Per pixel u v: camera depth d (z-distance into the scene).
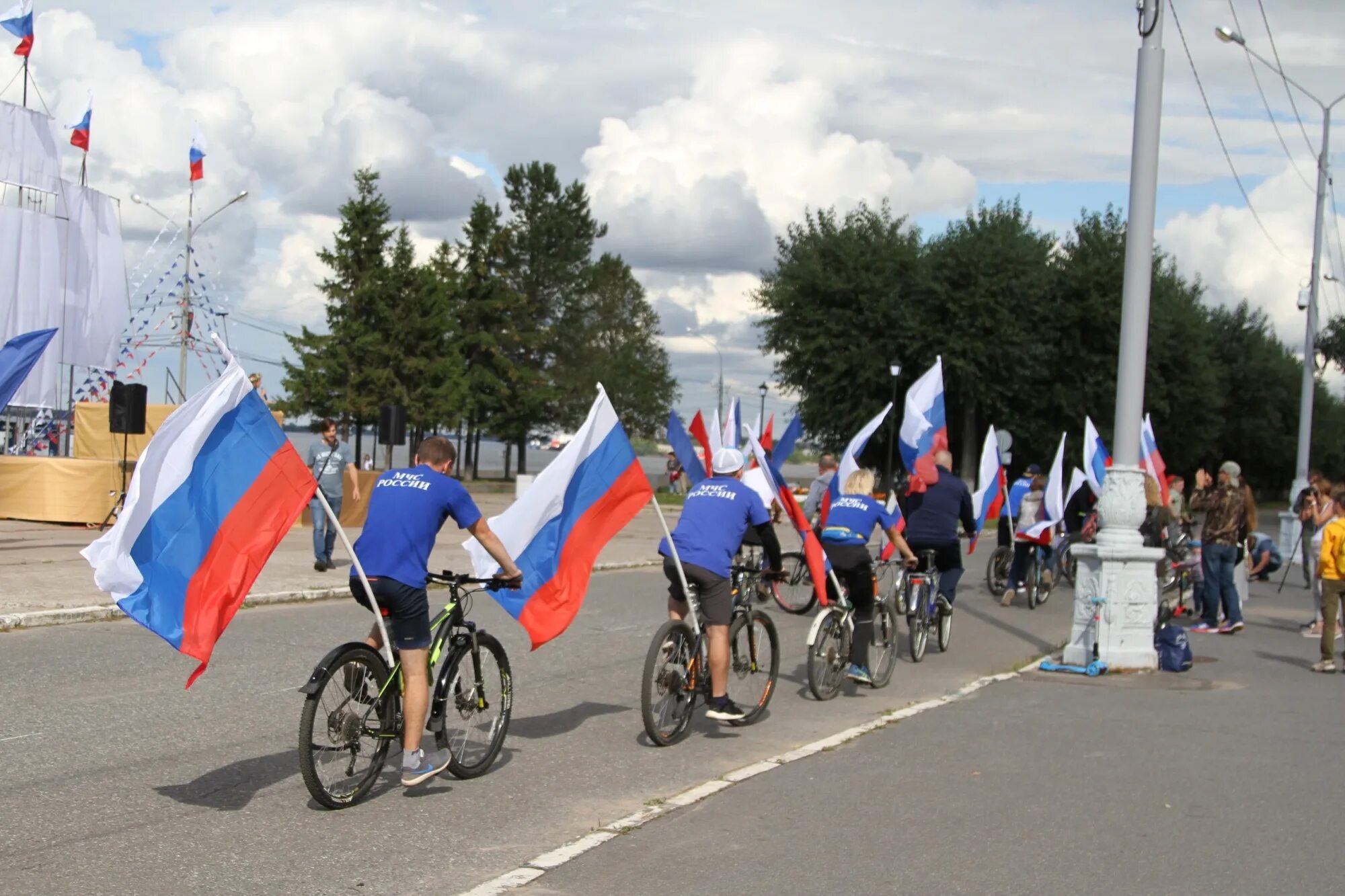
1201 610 15.73
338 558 17.56
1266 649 12.67
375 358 50.97
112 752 6.65
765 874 5.03
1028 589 15.66
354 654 5.76
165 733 7.13
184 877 4.80
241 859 5.04
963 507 11.62
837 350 47.69
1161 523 14.00
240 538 5.69
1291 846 5.59
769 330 49.88
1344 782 6.80
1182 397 51.16
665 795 6.33
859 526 9.42
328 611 12.80
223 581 5.61
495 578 6.37
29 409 38.25
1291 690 9.99
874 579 9.56
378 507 5.97
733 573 7.93
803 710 8.80
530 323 63.56
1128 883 5.03
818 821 5.81
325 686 5.67
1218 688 10.05
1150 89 10.46
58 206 39.53
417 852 5.22
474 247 61.56
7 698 7.89
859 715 8.69
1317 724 8.50
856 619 9.45
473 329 61.41
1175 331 50.38
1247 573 17.58
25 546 17.59
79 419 26.53
